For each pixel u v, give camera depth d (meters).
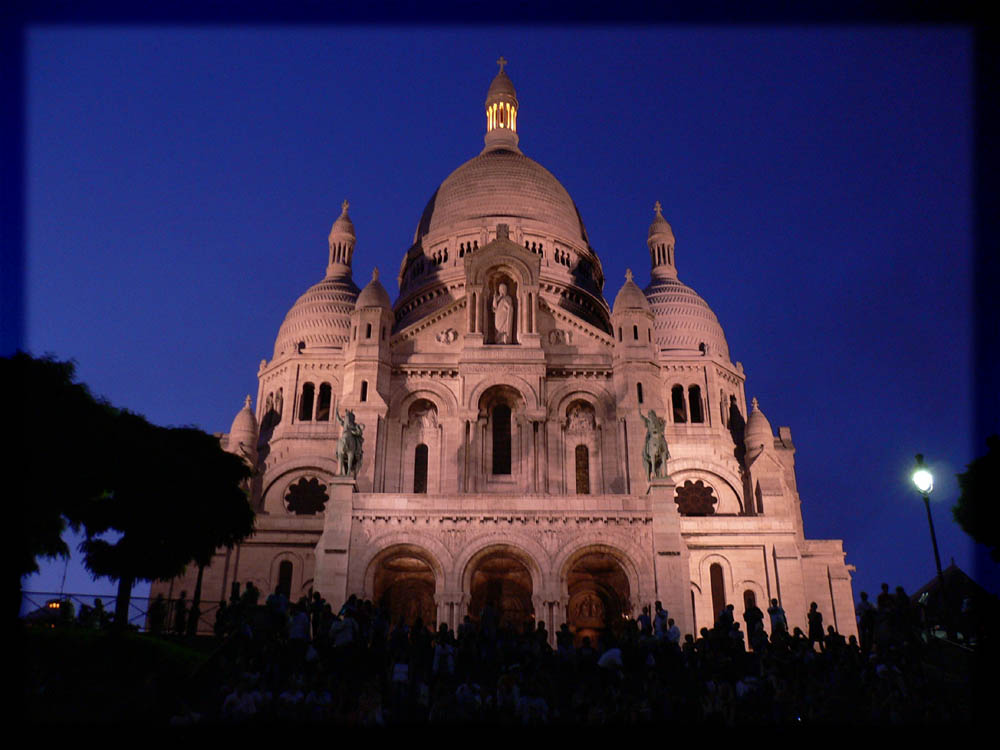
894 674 35.75
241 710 30.95
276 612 43.53
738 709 34.62
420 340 72.00
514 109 113.12
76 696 35.28
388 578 61.72
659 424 60.44
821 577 75.50
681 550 57.44
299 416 86.56
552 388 69.69
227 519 55.94
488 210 95.31
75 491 47.62
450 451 67.88
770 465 80.12
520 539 57.84
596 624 64.00
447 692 36.25
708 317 95.19
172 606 58.44
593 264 98.19
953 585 44.22
